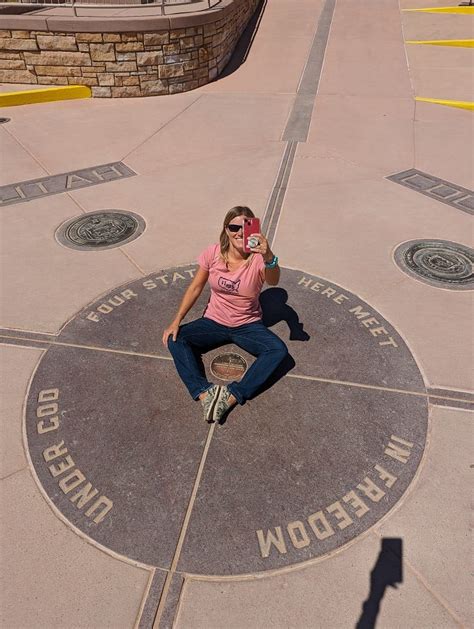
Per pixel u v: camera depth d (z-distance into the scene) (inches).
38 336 141.0
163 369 130.5
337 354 134.3
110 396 123.0
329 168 240.5
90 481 104.6
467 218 198.8
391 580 88.6
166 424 116.0
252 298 123.3
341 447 110.8
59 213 203.9
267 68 393.1
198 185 225.9
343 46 432.5
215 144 268.7
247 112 313.0
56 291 159.0
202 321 128.5
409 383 126.2
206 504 100.2
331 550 92.9
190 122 298.8
